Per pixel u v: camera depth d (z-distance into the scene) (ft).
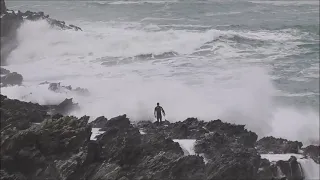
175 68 314.55
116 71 307.99
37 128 151.12
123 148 145.38
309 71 313.94
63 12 477.36
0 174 140.46
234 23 430.61
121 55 338.54
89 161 144.46
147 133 173.17
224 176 142.10
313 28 407.03
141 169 142.61
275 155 176.76
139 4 504.02
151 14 465.47
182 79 292.40
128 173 140.87
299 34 392.06
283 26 414.21
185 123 191.11
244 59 334.03
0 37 338.13
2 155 144.46
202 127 186.39
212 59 333.01
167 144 151.64
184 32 381.81
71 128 151.64
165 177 140.36
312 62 330.34
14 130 152.35
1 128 158.61
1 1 362.12
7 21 345.31
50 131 149.69
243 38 372.38
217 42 361.92
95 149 145.69
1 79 267.18
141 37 364.79
